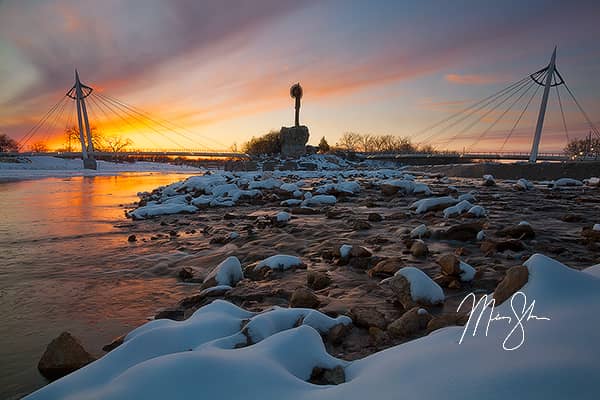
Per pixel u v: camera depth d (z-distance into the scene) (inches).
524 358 55.5
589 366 49.8
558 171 940.6
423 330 106.1
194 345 93.7
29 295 166.1
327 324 108.4
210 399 65.1
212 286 162.9
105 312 146.8
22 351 117.2
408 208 374.9
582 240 206.7
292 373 77.4
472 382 53.4
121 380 69.0
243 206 461.4
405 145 3602.4
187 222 358.6
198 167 3348.9
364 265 179.3
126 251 247.6
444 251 197.8
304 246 228.4
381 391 60.0
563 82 1836.9
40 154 2783.0
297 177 919.0
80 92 2709.2
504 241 193.8
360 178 850.8
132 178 1553.9
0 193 770.8
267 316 103.3
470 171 1072.2
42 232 322.7
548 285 76.4
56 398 71.5
